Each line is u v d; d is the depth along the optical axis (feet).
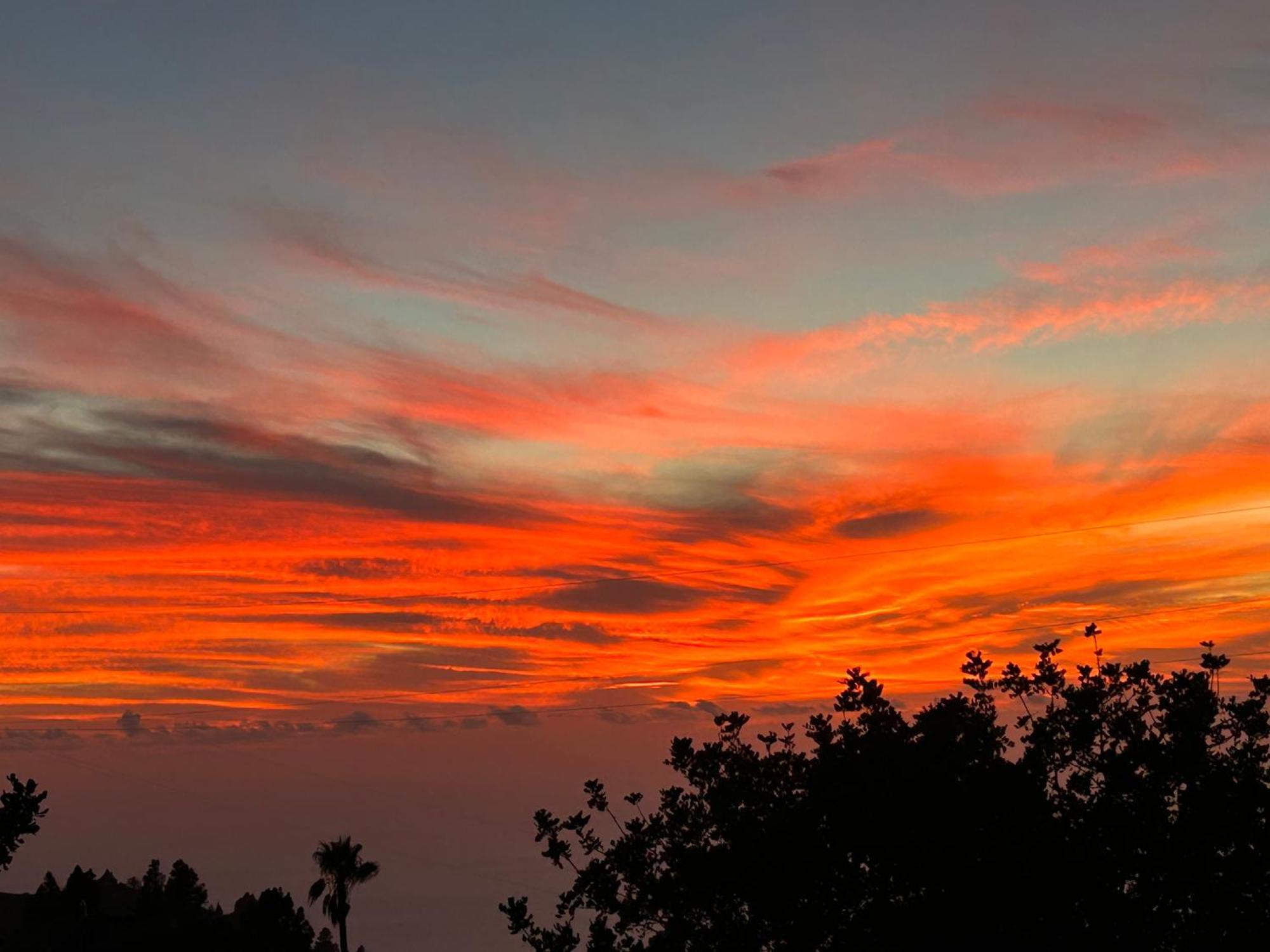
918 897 74.38
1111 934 70.38
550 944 83.56
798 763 84.99
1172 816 71.67
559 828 86.84
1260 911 67.97
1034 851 70.18
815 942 76.59
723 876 77.61
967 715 80.33
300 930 261.85
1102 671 79.05
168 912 272.31
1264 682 74.38
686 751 86.58
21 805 76.89
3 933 260.42
